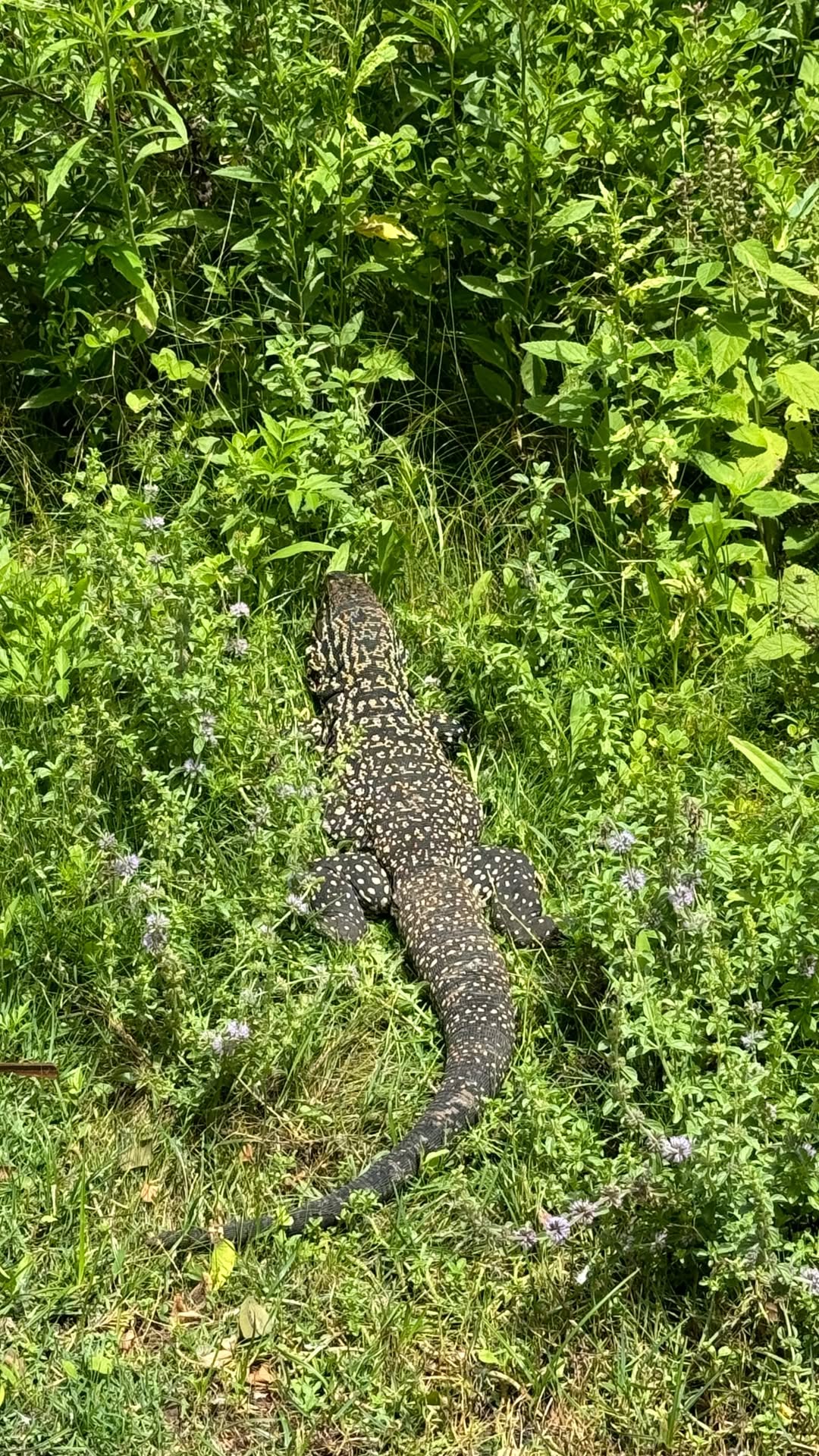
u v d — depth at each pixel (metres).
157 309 2.81
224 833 2.49
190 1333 2.11
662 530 2.72
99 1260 2.15
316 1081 2.32
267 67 2.81
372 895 2.49
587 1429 2.09
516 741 2.65
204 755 2.49
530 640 2.70
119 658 2.49
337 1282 2.15
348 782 2.57
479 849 2.51
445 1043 2.33
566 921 2.38
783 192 2.77
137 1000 2.29
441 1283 2.15
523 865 2.49
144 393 2.84
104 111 2.85
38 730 2.51
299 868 2.42
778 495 2.68
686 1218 2.12
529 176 2.79
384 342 2.96
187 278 2.96
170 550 2.67
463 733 2.66
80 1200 2.18
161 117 2.89
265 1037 2.27
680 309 2.86
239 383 2.91
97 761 2.47
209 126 2.88
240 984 2.34
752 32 2.92
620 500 2.76
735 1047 2.19
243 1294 2.14
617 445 2.73
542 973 2.42
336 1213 2.18
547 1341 2.13
